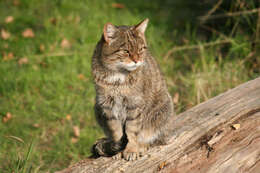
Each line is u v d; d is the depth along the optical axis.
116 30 5.29
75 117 8.27
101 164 4.81
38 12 12.52
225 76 8.59
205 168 4.54
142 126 5.47
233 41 9.09
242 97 6.05
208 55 9.63
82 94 8.86
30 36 10.91
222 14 9.95
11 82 8.98
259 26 8.93
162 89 5.66
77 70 9.67
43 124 7.98
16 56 9.92
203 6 12.00
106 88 5.27
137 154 4.93
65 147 7.34
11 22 11.70
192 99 8.03
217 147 4.82
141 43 5.42
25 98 8.73
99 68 5.29
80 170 4.69
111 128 5.49
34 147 7.07
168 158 4.81
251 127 5.12
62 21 11.61
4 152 6.82
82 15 12.13
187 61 9.81
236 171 4.48
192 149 4.92
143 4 13.76
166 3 13.99
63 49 10.34
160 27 11.61
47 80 9.18
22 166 5.62
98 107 5.50
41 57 9.88
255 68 8.80
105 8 12.95
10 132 7.64
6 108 8.30
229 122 5.39
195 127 5.44
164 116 5.61
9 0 13.30
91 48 10.15
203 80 8.45
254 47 9.05
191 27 11.57
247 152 4.70
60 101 8.66
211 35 10.70
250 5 9.15
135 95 5.26
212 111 5.81
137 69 5.26
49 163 6.82
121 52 5.22
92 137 7.62
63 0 13.03
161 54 10.06
